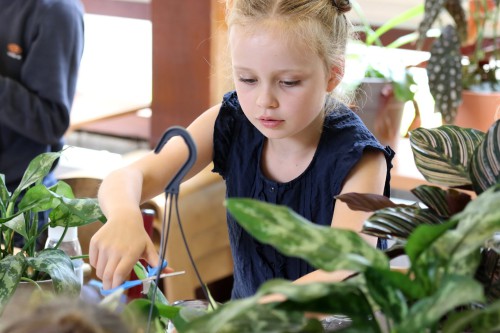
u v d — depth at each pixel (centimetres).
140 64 468
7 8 259
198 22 307
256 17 137
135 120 483
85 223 140
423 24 273
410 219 96
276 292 71
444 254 78
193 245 212
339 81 151
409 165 265
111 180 146
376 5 355
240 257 161
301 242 75
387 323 78
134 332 72
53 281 123
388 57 275
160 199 211
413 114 304
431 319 70
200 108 316
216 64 305
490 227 77
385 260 77
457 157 104
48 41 254
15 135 258
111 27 471
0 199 141
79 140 496
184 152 161
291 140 156
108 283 124
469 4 287
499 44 320
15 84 252
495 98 266
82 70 483
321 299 78
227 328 74
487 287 92
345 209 145
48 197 135
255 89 139
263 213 76
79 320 64
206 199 216
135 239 129
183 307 97
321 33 140
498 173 94
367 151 151
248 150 163
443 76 264
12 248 139
